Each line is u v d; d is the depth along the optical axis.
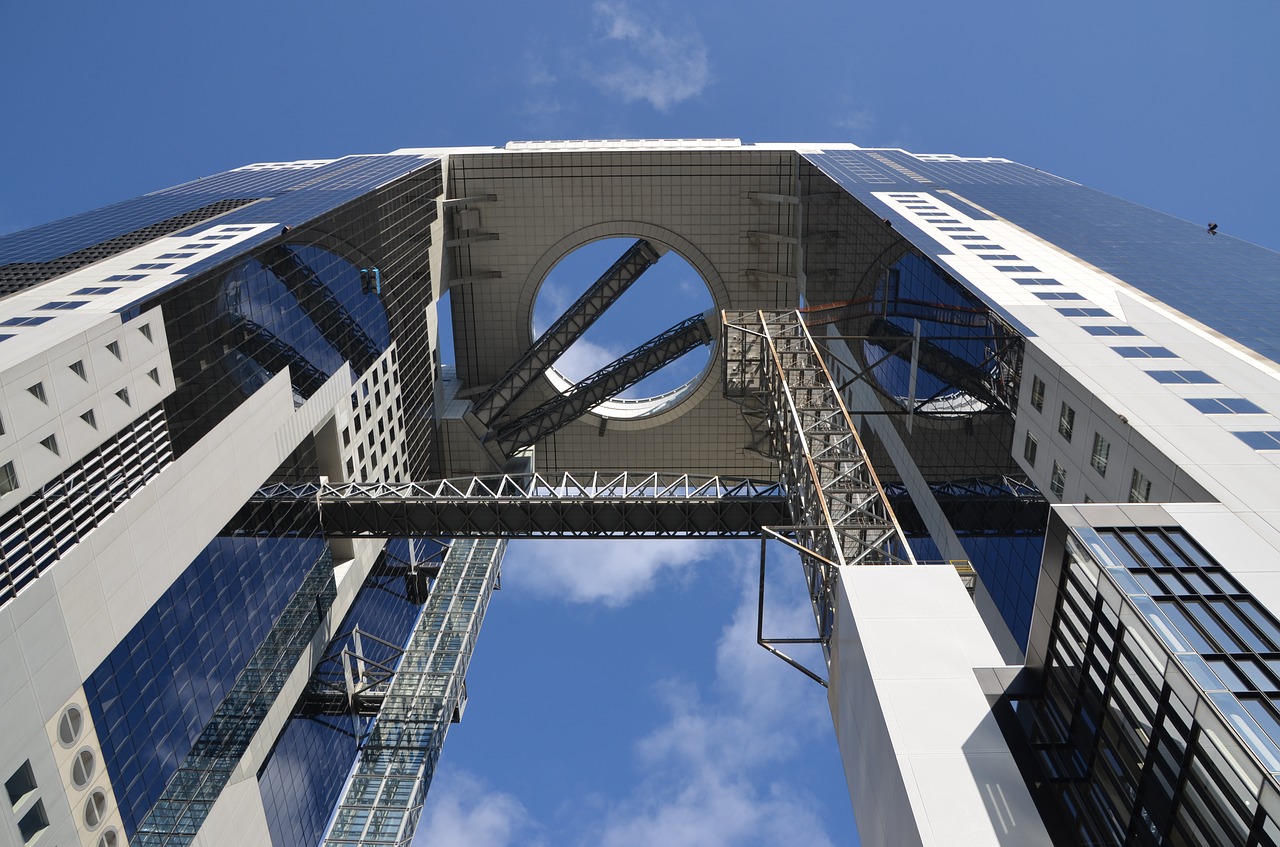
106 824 43.56
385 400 85.88
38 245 69.56
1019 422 46.56
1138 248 65.19
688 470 117.00
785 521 63.22
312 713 77.06
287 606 66.94
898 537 45.53
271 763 67.19
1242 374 40.41
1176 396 38.34
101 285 52.25
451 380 115.56
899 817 27.75
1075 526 28.30
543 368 106.19
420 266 95.88
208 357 54.53
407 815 81.19
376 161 104.81
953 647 32.00
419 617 103.56
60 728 40.38
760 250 105.44
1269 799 18.75
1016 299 52.31
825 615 43.84
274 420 62.81
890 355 67.12
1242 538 27.44
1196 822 21.77
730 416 112.94
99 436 44.16
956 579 35.62
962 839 25.81
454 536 69.62
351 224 77.44
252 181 99.06
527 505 66.81
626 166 103.06
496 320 110.38
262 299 61.88
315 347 70.06
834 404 57.12
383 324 85.44
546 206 104.75
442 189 102.44
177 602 51.03
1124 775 25.22
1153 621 23.72
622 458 116.75
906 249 67.31
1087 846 26.06
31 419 39.84
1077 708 28.20
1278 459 32.53
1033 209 78.56
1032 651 30.53
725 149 103.94
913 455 68.12
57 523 41.28
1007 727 28.97
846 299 84.62
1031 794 27.00
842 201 86.12
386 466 86.00
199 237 65.44
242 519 59.00
